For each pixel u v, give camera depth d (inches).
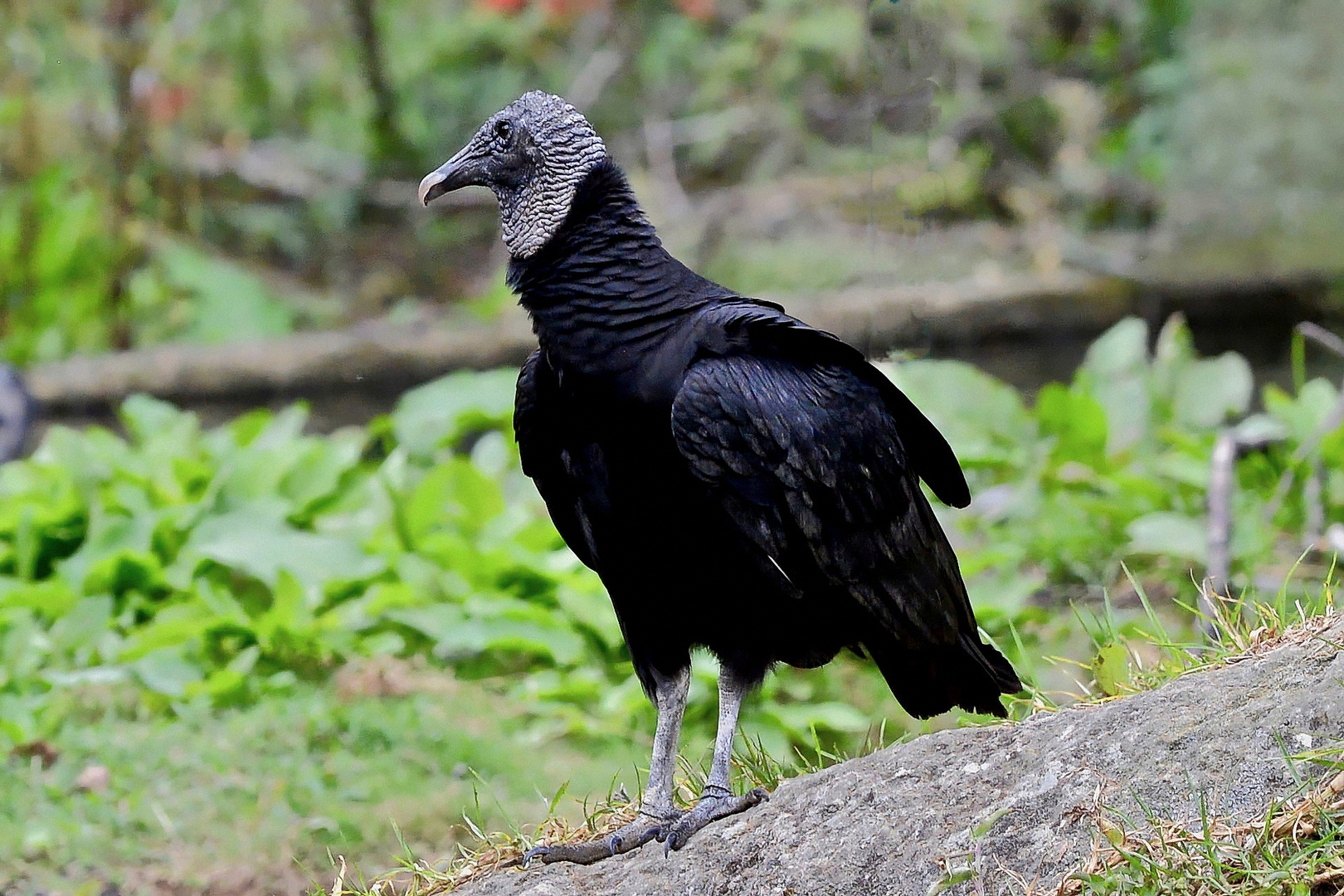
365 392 700.0
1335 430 453.7
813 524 241.9
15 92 792.3
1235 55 781.3
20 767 356.8
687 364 239.3
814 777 243.3
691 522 243.4
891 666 265.7
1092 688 311.6
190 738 366.3
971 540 464.1
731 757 269.7
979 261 775.1
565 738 370.9
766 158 879.7
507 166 251.9
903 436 263.1
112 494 458.3
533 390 254.2
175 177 842.2
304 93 905.5
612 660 399.9
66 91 800.3
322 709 374.6
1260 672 223.3
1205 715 215.3
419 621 402.0
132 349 766.5
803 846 225.0
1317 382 476.4
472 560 424.5
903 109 430.6
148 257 807.7
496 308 780.0
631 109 903.7
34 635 404.5
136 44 804.6
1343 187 749.9
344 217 887.1
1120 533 441.1
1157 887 188.4
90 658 403.2
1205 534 409.4
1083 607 412.8
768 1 882.8
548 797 335.9
